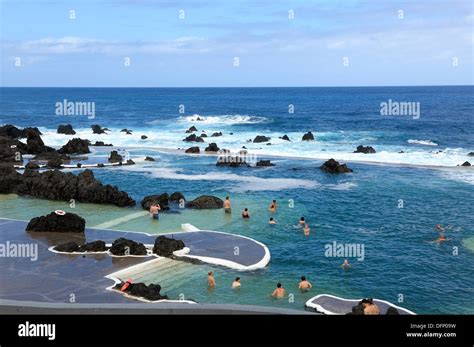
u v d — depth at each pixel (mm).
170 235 31484
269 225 34312
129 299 21281
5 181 44781
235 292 23094
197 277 24812
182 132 92125
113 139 82562
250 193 44125
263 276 25125
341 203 40188
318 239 31203
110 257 27281
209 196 39688
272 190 45156
